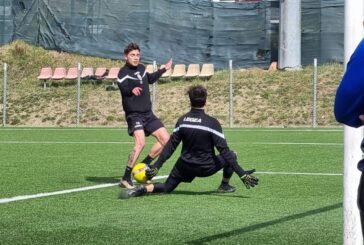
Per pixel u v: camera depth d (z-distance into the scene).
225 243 16.58
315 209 21.72
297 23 85.50
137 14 92.75
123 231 18.14
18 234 17.80
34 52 98.06
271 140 54.53
